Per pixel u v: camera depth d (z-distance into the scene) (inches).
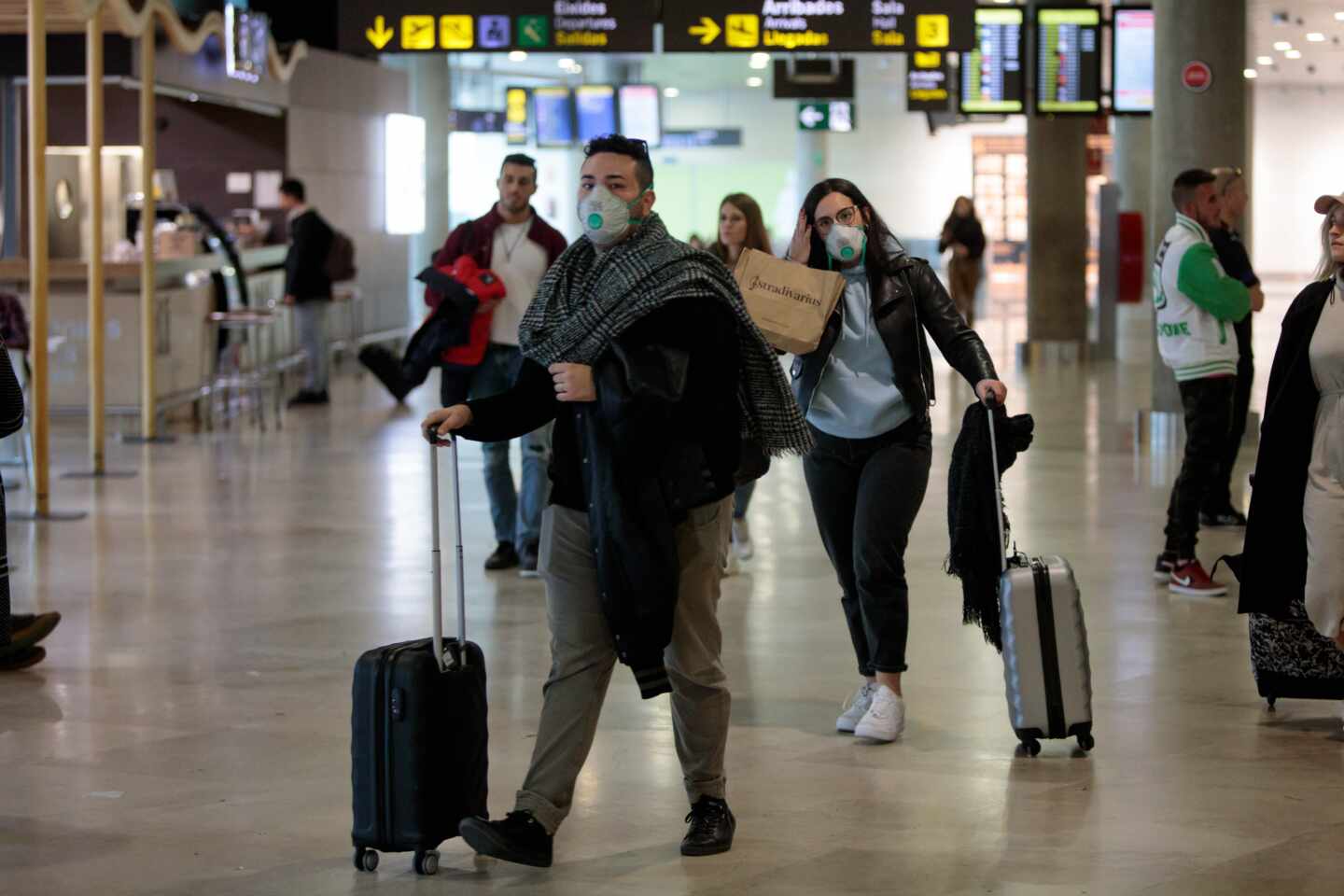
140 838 208.2
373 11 622.5
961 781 230.1
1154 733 253.6
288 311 848.9
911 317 243.6
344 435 638.5
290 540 422.6
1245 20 589.3
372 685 193.3
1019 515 450.6
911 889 190.1
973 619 246.4
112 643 315.6
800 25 619.5
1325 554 243.3
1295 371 245.3
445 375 374.6
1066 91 806.5
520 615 339.6
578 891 189.9
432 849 197.0
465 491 504.7
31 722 261.6
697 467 191.9
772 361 198.7
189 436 633.6
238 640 318.0
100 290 534.9
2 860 200.5
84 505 475.2
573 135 1619.1
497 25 621.0
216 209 942.4
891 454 245.1
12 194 864.3
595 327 190.1
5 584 286.5
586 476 192.7
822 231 242.2
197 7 943.0
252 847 205.2
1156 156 599.2
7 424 260.8
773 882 192.4
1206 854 200.8
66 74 738.8
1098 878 193.0
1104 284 951.0
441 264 377.7
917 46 618.5
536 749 197.5
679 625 199.3
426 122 1252.5
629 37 621.3
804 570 386.3
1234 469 526.3
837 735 253.4
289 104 937.5
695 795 204.7
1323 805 218.8
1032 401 739.4
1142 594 353.4
